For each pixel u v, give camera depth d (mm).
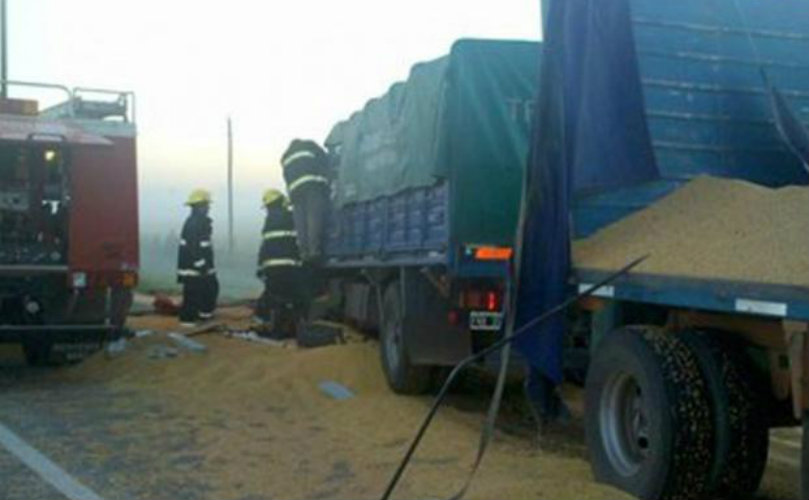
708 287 6418
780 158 8617
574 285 7914
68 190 12914
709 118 8516
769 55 8727
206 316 17609
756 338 6668
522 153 10391
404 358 11352
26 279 12969
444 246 10414
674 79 8445
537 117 7945
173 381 12523
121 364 13602
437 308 11000
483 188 10336
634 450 7203
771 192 7605
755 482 6805
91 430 9727
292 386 11883
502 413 10812
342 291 14938
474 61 10375
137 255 13211
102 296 13172
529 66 10469
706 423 6633
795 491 7723
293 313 16188
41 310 13031
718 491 6785
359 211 13578
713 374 6719
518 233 7898
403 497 7324
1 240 13031
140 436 9461
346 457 8602
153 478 7930
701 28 8570
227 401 11242
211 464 8383
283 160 15641
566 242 7934
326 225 15242
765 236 6789
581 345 8109
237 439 9312
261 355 13781
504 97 10430
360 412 10578
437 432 9641
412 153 11156
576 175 8016
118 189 13141
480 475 7863
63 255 12930
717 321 6957
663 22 8461
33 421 10156
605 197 8289
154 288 26906
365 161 13125
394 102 11922
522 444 9289
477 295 10367
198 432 9633
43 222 13234
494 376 12586
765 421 6773
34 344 12984
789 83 8742
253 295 24781
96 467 8281
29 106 13719
